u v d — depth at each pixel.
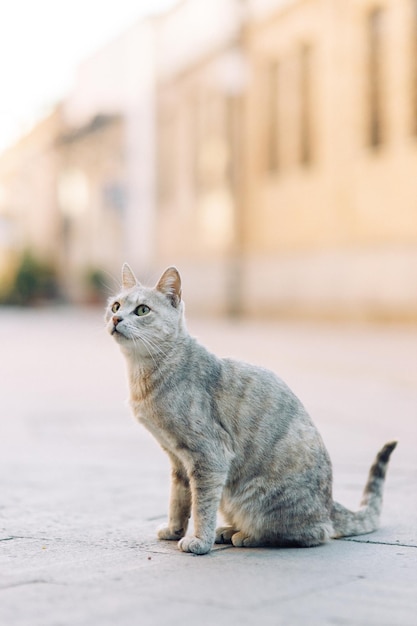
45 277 44.44
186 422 4.29
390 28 22.77
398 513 5.13
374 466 4.77
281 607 3.27
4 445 7.77
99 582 3.61
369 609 3.27
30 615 3.16
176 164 32.88
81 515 5.12
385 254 23.20
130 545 4.38
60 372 14.45
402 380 12.40
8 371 14.65
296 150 26.55
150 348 4.34
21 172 49.06
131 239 36.47
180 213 32.59
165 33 33.19
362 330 22.78
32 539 4.50
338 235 24.77
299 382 12.38
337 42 24.47
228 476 4.37
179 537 4.53
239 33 28.53
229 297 29.45
